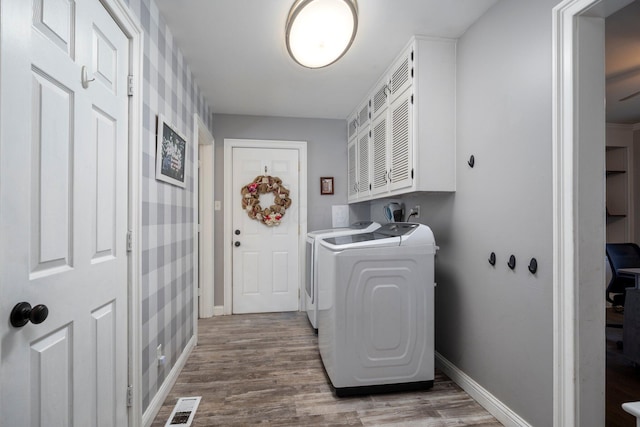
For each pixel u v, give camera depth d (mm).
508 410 1586
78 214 1030
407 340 1908
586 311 1276
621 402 1787
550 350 1361
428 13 1787
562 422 1299
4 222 752
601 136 1292
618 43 2076
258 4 1702
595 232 1289
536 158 1435
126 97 1371
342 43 1909
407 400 1824
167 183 1883
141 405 1461
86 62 1070
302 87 2814
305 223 3639
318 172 3705
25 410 820
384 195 2561
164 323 1829
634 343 2127
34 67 840
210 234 3381
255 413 1688
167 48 1888
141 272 1468
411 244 1907
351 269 1844
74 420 1013
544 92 1395
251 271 3547
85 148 1066
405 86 2146
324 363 2113
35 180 852
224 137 3508
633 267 2934
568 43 1280
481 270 1813
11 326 772
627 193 3953
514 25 1565
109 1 1197
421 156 2025
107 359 1220
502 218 1646
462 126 1995
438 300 2291
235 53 2205
